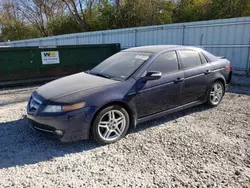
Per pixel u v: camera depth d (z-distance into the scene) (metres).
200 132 3.74
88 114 3.15
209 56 4.85
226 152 3.09
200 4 15.93
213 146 3.26
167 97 3.97
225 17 14.39
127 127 3.57
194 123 4.13
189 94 4.33
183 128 3.92
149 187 2.42
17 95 6.69
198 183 2.47
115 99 3.34
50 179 2.57
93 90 3.32
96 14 25.11
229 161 2.88
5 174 2.67
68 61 8.88
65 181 2.54
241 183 2.45
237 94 6.15
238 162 2.86
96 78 3.82
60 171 2.73
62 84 3.67
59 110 3.09
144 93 3.66
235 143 3.35
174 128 3.93
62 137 3.13
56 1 29.80
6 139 3.56
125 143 3.41
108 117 3.39
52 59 8.44
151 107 3.80
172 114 4.61
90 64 9.52
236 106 5.07
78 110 3.11
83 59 9.27
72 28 27.59
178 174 2.63
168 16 18.42
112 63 4.29
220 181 2.49
